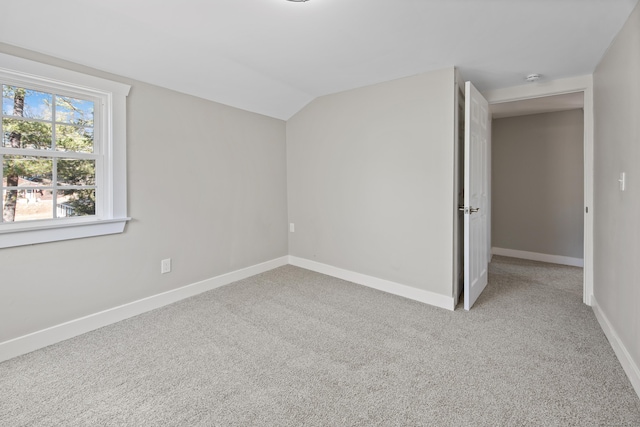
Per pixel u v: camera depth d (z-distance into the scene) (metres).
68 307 2.18
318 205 3.64
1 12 1.70
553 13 1.75
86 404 1.53
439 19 1.84
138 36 2.08
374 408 1.50
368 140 3.12
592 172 2.66
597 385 1.64
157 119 2.63
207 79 2.74
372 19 1.85
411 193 2.86
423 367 1.82
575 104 3.74
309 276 3.55
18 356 1.95
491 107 3.87
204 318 2.48
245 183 3.45
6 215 1.96
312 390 1.63
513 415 1.44
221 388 1.65
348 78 2.89
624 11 1.72
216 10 1.78
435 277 2.75
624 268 1.84
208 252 3.11
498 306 2.70
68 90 2.16
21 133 1.99
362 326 2.34
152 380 1.72
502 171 4.55
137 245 2.55
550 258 4.24
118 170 2.39
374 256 3.16
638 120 1.64
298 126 3.78
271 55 2.39
